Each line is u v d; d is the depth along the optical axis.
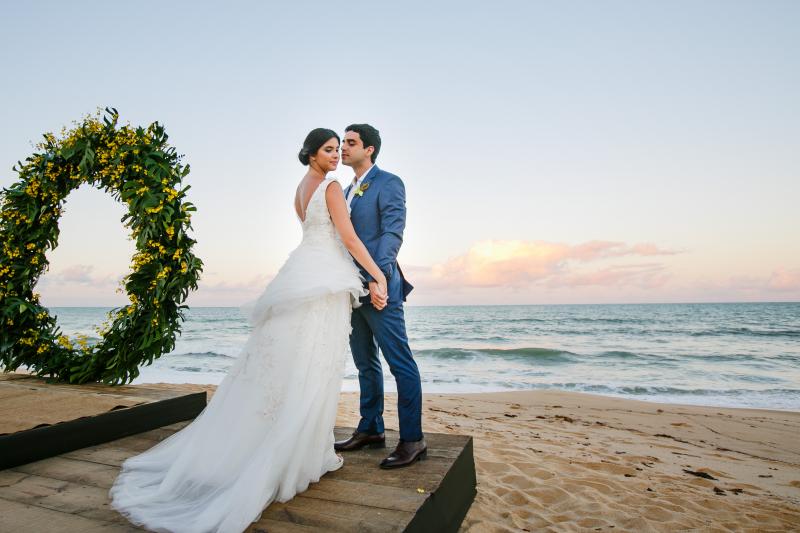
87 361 4.37
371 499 1.92
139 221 4.29
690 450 5.91
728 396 12.14
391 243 2.43
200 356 18.81
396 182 2.52
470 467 2.73
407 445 2.38
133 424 3.21
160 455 2.29
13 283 4.54
